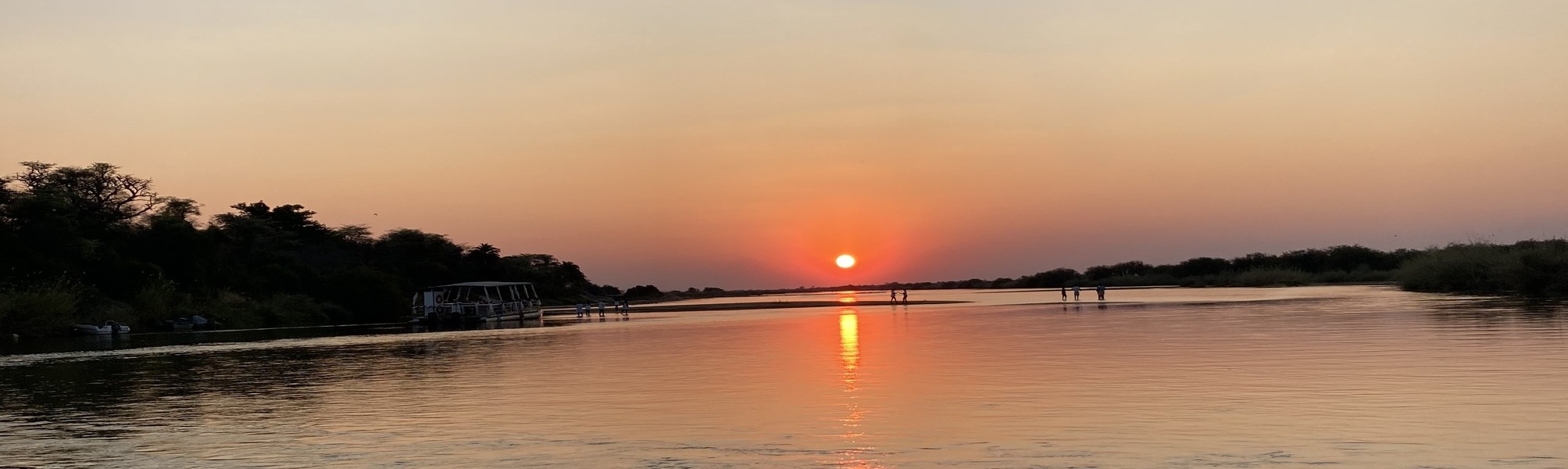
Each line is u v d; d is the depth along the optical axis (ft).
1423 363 77.87
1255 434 49.83
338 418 62.18
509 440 53.16
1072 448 47.65
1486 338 97.96
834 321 190.29
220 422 61.67
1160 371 77.61
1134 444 48.19
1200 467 43.19
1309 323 134.10
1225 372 75.36
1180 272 594.24
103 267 252.42
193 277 281.13
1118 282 596.70
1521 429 49.08
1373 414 54.60
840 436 52.13
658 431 54.80
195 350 139.85
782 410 61.36
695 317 246.27
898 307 287.89
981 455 46.65
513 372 90.12
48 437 57.21
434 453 50.01
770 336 139.23
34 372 102.73
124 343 166.50
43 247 244.63
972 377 76.64
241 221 353.31
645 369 90.02
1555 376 67.56
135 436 56.95
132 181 307.17
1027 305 263.49
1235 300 244.83
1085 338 115.55
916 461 45.68
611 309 376.68
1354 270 482.69
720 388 73.20
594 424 57.62
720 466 45.70
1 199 250.16
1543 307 155.43
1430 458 43.50
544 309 408.05
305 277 331.77
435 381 83.97
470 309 240.94
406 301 343.46
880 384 73.77
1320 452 45.29
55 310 201.05
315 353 128.36
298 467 47.47
